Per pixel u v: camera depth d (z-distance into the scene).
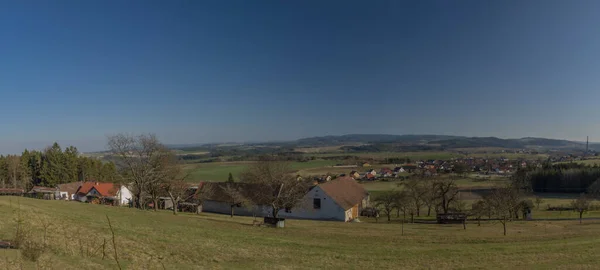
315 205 60.69
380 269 22.12
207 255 21.41
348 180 79.56
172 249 21.27
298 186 55.97
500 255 26.62
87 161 117.00
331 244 29.83
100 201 77.06
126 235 22.67
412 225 50.25
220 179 118.75
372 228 44.03
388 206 64.44
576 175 126.06
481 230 43.94
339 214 58.97
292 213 62.22
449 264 23.80
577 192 124.56
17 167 102.31
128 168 51.12
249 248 25.16
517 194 60.38
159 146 52.75
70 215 25.97
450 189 69.19
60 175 107.31
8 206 23.27
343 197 63.22
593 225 49.12
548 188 129.38
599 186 107.62
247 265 20.39
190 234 27.27
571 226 48.38
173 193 55.53
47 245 16.19
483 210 58.06
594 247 29.89
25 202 28.28
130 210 38.97
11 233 17.22
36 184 109.31
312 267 21.55
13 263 12.37
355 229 42.16
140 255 18.56
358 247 28.91
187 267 17.81
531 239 35.19
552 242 32.94
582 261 24.80
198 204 63.75
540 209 84.94
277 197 50.28
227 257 21.78
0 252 13.71
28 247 14.19
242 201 56.62
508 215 61.69
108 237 20.80
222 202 65.12
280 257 23.53
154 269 16.27
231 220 45.97
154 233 25.08
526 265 23.62
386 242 32.56
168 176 52.81
